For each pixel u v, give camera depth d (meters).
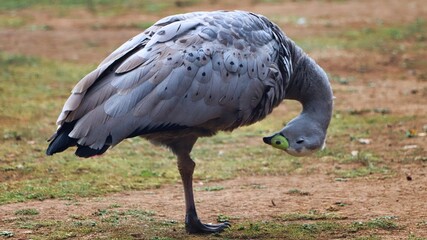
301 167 15.44
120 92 10.46
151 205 12.92
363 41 28.41
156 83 10.52
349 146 16.84
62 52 27.12
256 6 36.06
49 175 14.70
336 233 11.29
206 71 10.73
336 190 13.75
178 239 11.13
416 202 12.84
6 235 11.25
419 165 15.32
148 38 10.98
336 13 34.09
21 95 21.00
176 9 35.50
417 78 23.92
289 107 20.72
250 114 11.25
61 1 37.12
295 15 33.62
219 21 11.14
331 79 23.59
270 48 11.40
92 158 15.80
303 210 12.55
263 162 15.82
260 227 11.59
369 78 23.92
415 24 31.19
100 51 27.45
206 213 12.45
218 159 16.09
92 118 10.41
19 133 17.52
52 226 11.70
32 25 32.12
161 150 16.69
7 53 26.41
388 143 17.05
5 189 13.80
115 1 37.16
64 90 21.84
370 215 12.16
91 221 11.93
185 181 11.42
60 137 10.48
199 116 10.76
